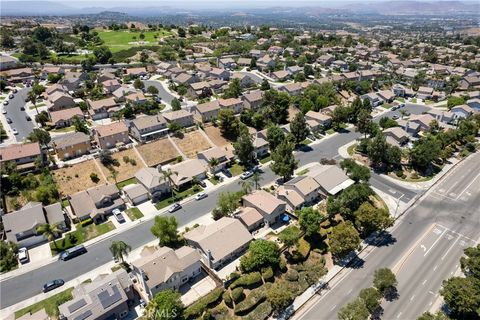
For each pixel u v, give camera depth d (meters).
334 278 71.81
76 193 95.56
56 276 70.81
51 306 63.56
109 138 115.88
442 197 99.19
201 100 159.12
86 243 79.94
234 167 113.19
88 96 160.62
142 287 67.31
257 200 87.75
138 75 199.00
